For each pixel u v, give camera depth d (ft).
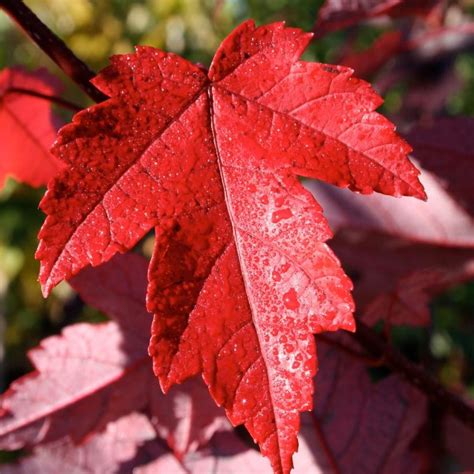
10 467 1.21
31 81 1.29
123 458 1.21
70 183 0.88
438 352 3.56
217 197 0.89
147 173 0.89
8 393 1.22
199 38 3.88
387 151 0.89
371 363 1.15
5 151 1.33
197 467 1.20
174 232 0.88
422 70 2.21
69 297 3.86
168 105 0.91
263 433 0.86
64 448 1.22
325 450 1.22
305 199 0.89
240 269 0.88
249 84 0.92
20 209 3.85
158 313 0.86
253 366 0.87
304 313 0.87
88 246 0.87
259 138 0.91
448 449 1.35
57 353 1.23
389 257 1.34
